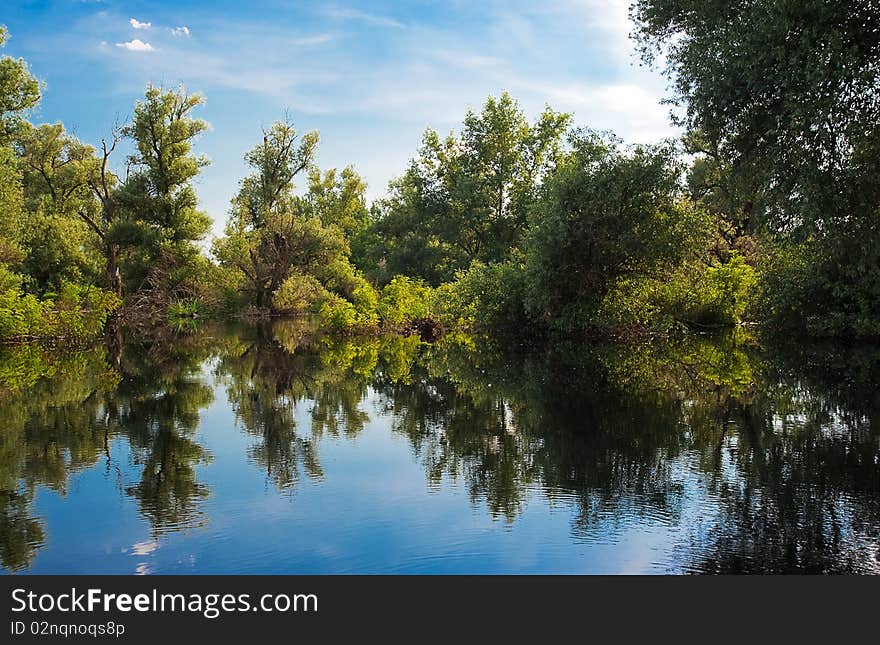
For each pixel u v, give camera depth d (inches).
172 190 1501.0
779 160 483.5
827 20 461.1
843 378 553.0
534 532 219.6
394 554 204.8
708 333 962.7
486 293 989.2
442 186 1779.0
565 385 534.3
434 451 331.3
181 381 587.8
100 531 224.1
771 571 189.3
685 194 842.2
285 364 716.7
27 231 1216.8
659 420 394.3
